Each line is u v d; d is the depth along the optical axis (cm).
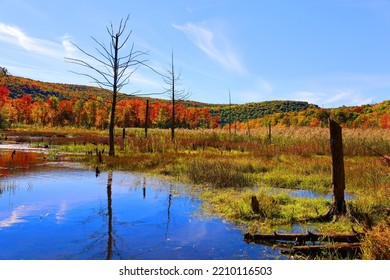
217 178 1220
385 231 513
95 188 1098
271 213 773
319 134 2966
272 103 17850
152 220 741
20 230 660
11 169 1480
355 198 962
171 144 2586
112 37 2038
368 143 2430
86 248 568
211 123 10300
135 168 1563
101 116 8681
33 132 5256
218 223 727
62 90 19050
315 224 720
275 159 1828
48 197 954
